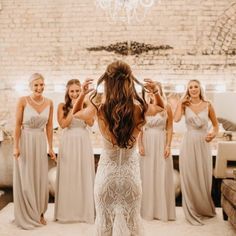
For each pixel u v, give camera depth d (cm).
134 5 626
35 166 456
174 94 670
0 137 660
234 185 425
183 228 449
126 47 680
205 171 488
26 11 691
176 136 660
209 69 670
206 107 485
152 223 468
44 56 691
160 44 677
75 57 688
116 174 281
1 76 696
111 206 283
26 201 452
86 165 471
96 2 681
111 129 268
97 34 684
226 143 522
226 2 665
